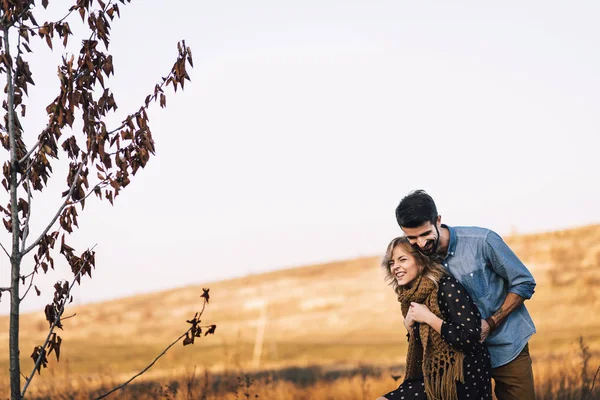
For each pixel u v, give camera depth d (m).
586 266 32.06
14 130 4.99
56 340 5.09
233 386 10.85
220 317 35.56
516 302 5.22
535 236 39.19
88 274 5.11
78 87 4.99
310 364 17.47
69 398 10.78
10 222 4.95
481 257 5.29
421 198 5.14
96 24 4.98
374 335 27.66
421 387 5.20
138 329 34.28
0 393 10.41
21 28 4.97
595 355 14.17
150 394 10.52
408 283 5.26
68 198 4.98
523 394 5.36
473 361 5.07
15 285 4.89
